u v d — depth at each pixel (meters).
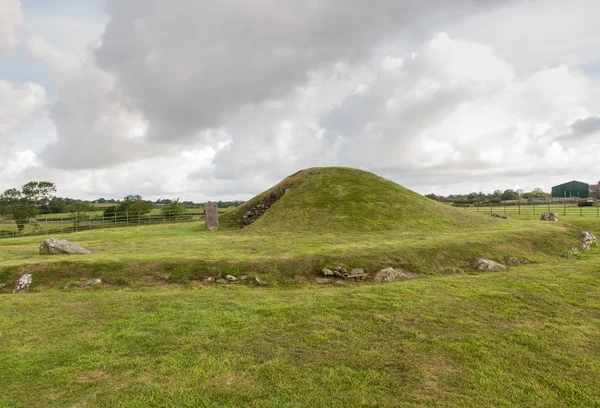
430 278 15.05
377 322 9.20
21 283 14.39
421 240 21.33
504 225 30.78
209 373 6.67
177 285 14.62
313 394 5.92
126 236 29.81
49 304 11.50
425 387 6.12
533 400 5.80
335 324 9.10
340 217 30.80
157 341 8.23
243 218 40.53
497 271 16.62
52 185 64.88
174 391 6.07
